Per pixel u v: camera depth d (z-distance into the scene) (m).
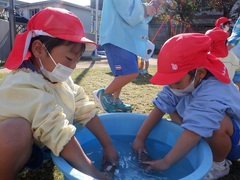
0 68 4.64
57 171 1.32
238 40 2.72
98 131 1.33
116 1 2.11
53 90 1.14
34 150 1.12
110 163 1.26
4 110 0.99
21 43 1.03
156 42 11.86
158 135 1.49
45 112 0.99
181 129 1.35
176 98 1.43
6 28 6.57
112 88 2.15
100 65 5.86
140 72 4.34
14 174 0.98
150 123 1.44
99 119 1.37
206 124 1.13
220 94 1.20
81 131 1.38
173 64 1.15
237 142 1.28
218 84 1.23
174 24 10.98
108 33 2.13
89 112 1.32
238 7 10.73
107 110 2.16
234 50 2.72
